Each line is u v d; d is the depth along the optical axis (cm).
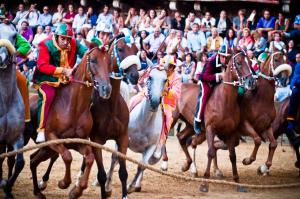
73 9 2778
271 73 1595
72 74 1176
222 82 1420
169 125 1390
